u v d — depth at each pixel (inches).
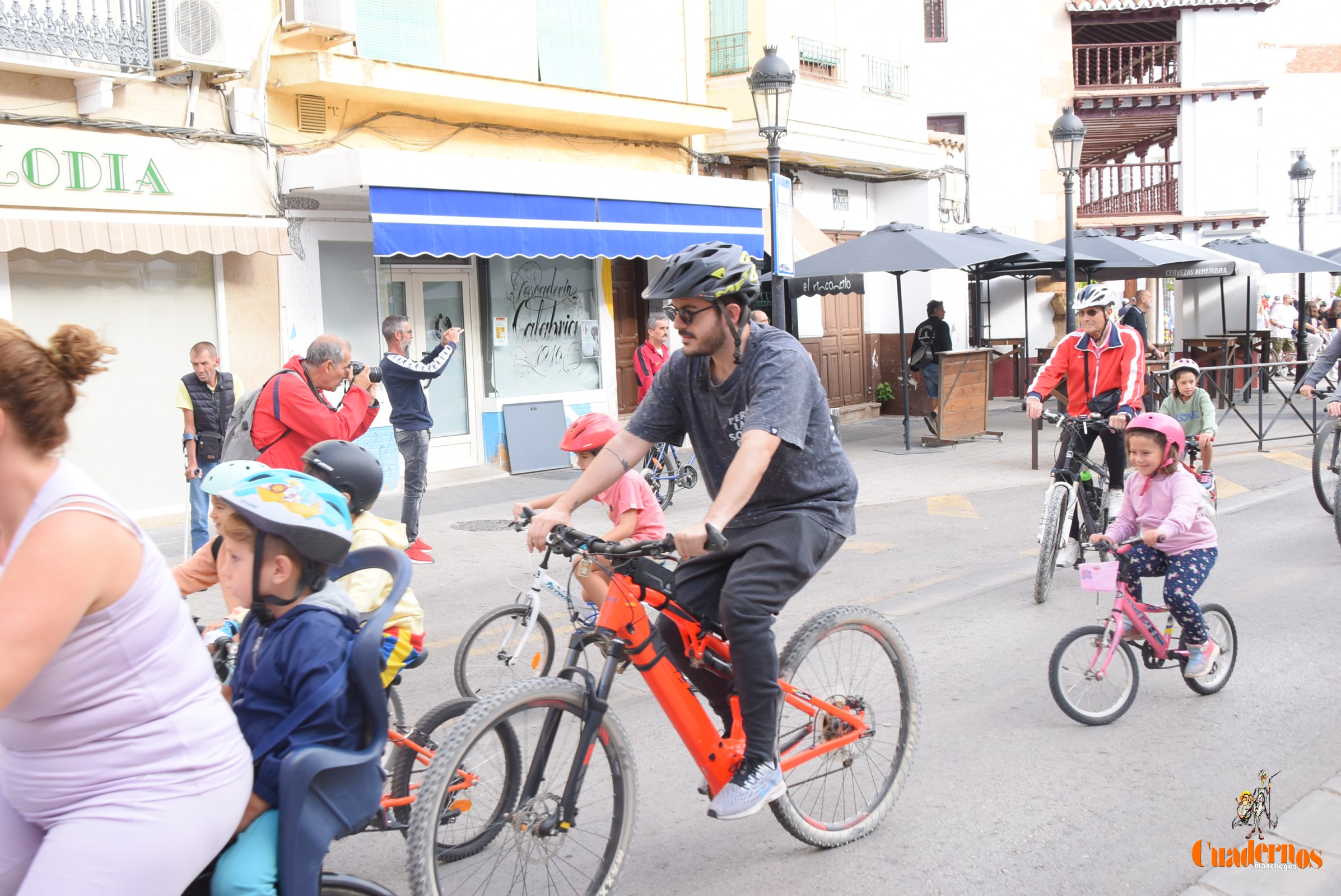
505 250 482.0
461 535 392.2
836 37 676.7
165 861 82.9
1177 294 1043.9
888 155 701.3
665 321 461.1
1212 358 852.6
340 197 464.1
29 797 82.9
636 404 623.2
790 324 689.0
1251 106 984.3
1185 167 992.9
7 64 353.7
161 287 412.5
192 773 84.4
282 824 91.5
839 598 290.5
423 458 353.1
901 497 448.5
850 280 653.3
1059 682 191.5
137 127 390.6
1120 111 981.2
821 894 137.9
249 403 239.6
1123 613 197.0
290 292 447.8
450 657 246.7
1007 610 274.8
